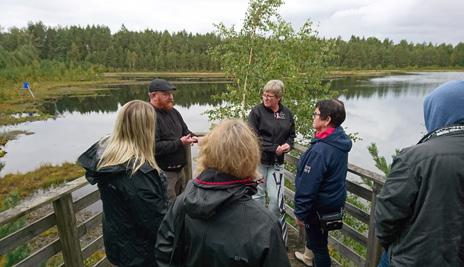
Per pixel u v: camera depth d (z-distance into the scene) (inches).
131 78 3090.6
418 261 48.3
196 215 45.6
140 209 68.8
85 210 385.7
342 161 85.6
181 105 1488.7
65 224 87.7
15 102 1563.7
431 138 50.6
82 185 92.0
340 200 88.5
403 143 770.2
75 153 743.7
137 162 68.1
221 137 46.9
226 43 324.2
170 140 121.0
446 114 49.3
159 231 54.6
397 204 50.5
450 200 45.5
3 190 494.0
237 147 45.8
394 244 54.7
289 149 121.8
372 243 91.9
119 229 72.4
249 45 309.9
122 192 68.4
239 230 45.3
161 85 118.6
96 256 215.6
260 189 128.3
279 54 298.7
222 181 46.1
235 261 44.9
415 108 1311.5
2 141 855.1
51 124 1123.3
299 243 130.6
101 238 109.7
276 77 299.1
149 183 68.6
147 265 74.6
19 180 538.0
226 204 46.2
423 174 47.3
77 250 92.7
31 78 2305.6
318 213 90.0
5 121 1140.5
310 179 85.1
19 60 2714.1
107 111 1413.6
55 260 199.9
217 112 318.7
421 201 47.9
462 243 45.7
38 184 520.4
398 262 51.6
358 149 714.8
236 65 305.7
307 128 311.1
